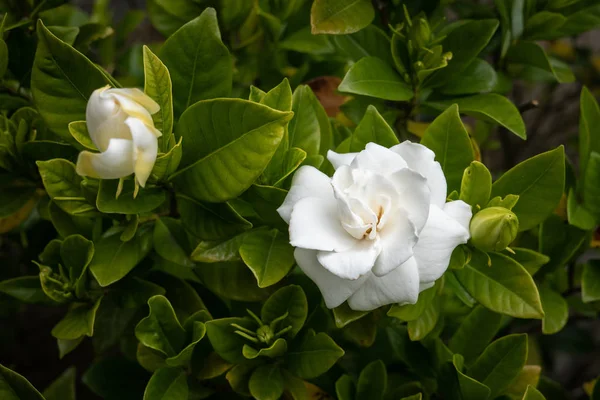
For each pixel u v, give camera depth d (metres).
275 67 0.74
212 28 0.60
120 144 0.54
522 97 1.08
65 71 0.59
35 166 0.66
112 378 0.68
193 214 0.61
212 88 0.61
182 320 0.65
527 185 0.62
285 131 0.60
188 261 0.62
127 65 0.80
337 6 0.66
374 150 0.57
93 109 0.54
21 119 0.64
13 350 0.95
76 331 0.62
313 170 0.59
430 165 0.58
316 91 0.73
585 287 0.66
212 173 0.59
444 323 0.69
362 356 0.71
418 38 0.67
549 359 0.95
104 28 0.71
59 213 0.65
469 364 0.66
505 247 0.59
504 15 0.70
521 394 0.66
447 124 0.62
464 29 0.67
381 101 0.70
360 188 0.56
